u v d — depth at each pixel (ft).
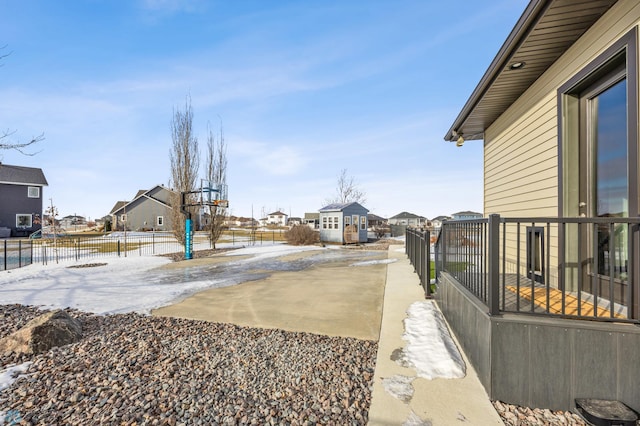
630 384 6.95
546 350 7.38
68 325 12.39
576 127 12.41
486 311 8.29
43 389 8.52
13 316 16.03
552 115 13.56
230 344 11.64
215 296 19.85
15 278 27.76
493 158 21.53
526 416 7.12
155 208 130.11
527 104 16.05
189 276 28.07
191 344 11.68
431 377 8.71
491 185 22.07
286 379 8.93
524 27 11.02
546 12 10.00
